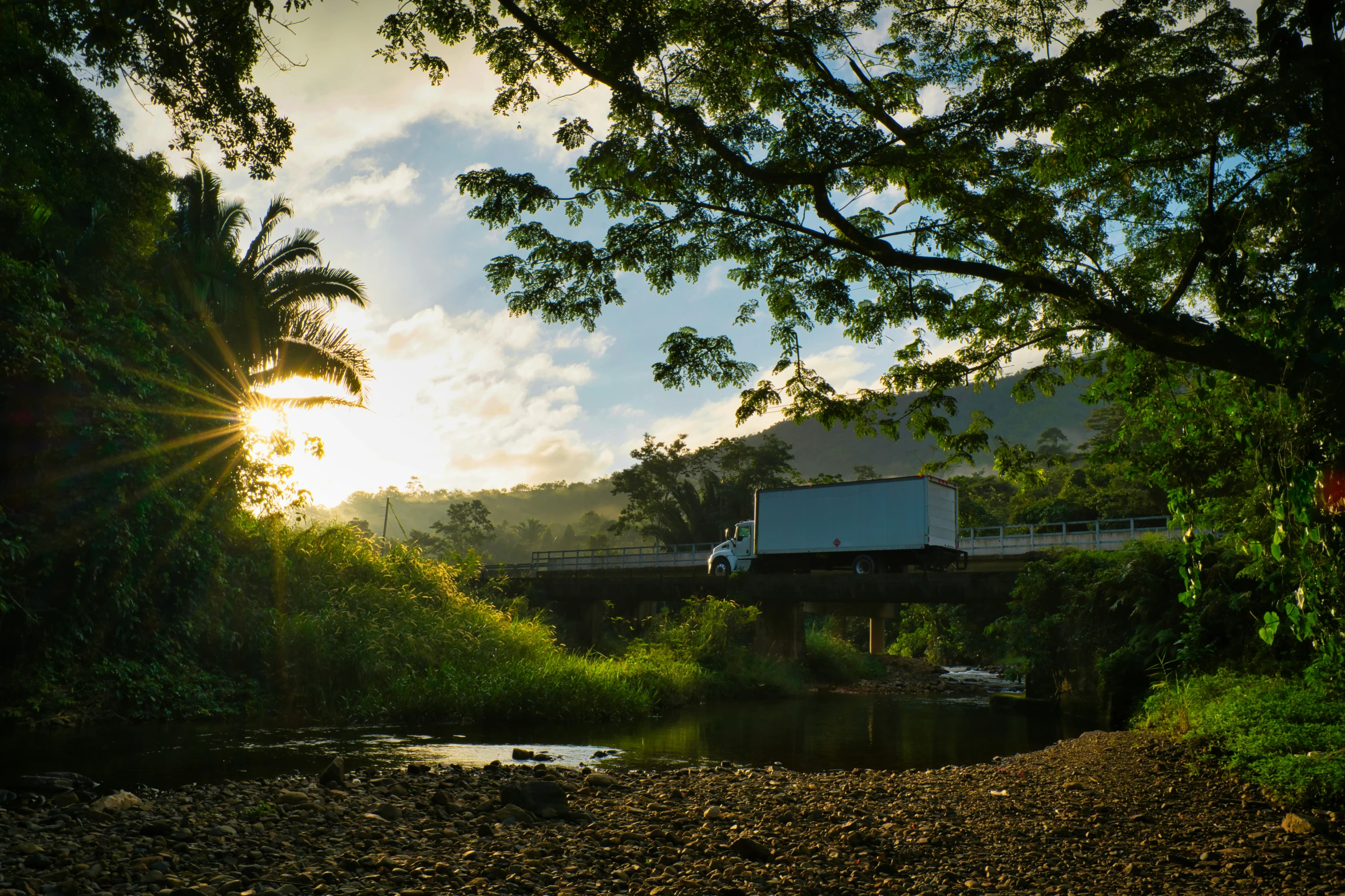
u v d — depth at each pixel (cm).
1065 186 767
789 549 3109
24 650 1237
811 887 491
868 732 1556
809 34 668
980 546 3688
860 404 837
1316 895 471
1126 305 666
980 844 599
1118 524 3841
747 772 981
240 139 807
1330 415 503
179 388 1534
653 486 6981
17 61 984
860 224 816
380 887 475
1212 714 1030
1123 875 522
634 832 622
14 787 741
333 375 2127
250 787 782
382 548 2192
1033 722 1783
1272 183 625
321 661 1569
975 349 876
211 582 1552
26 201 1213
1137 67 645
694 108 692
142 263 1625
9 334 1094
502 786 755
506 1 634
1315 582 586
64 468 1281
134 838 565
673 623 2923
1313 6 558
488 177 696
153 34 746
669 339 766
